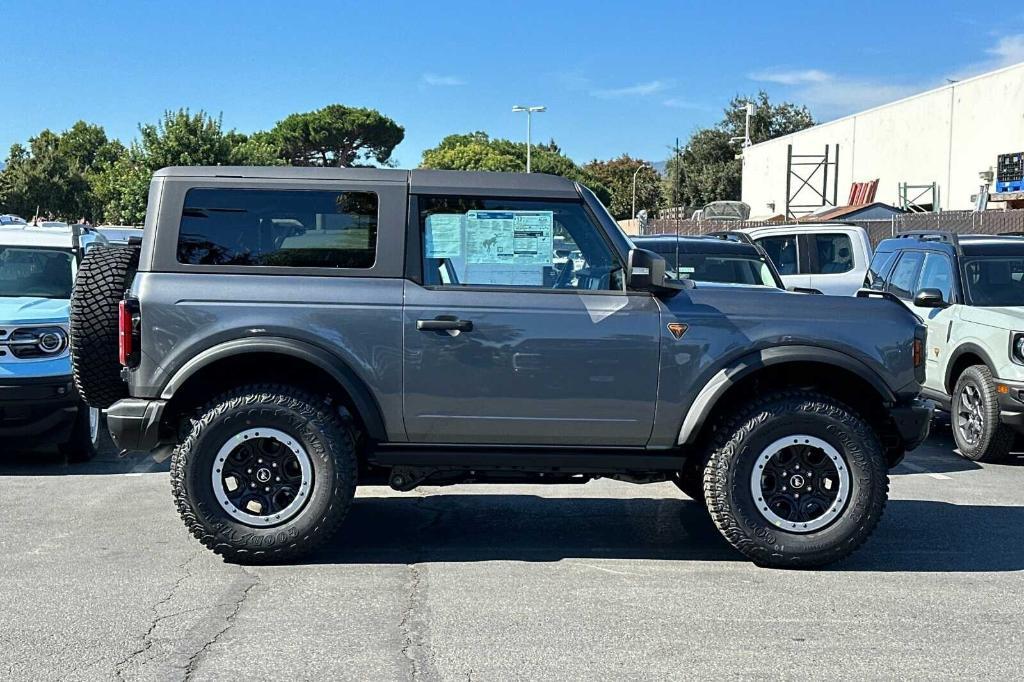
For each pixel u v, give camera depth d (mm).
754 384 5727
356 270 5422
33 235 9523
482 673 4047
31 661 4141
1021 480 8062
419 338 5355
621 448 5562
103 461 8461
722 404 5672
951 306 9422
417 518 6629
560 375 5406
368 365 5355
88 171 64688
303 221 5438
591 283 5547
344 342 5340
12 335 7688
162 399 5328
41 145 70000
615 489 7582
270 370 5680
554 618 4699
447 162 81375
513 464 5484
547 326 5391
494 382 5395
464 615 4730
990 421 8531
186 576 5273
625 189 85812
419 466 5484
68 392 7863
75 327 5602
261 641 4375
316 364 5297
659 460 5516
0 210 62188
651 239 10633
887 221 23984
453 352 5371
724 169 65875
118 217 39312
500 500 7184
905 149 35969
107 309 5609
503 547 5941
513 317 5383
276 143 81750
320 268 5422
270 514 5395
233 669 4070
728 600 4992
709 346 5449
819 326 5496
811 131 44375
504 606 4863
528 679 3994
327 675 4016
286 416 5312
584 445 5543
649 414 5473
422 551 5832
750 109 56250
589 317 5410
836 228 12820
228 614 4707
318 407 5375
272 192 5438
